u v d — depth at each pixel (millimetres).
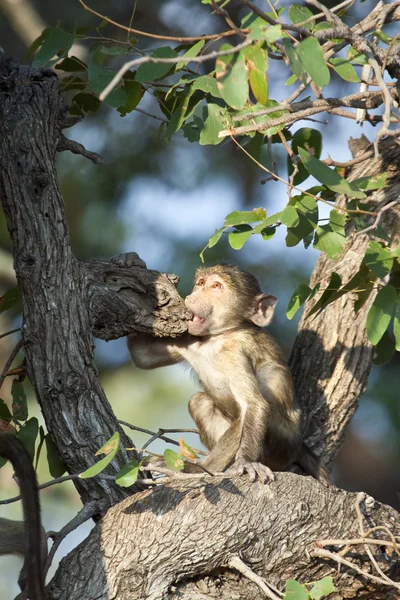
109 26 19188
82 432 9594
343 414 11812
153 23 19891
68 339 9703
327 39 8414
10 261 19016
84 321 9867
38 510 8172
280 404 11359
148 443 10320
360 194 8500
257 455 10727
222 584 8898
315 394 11852
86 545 8898
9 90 10242
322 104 9141
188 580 8844
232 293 11727
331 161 11578
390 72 9727
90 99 11609
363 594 9180
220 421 11844
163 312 10469
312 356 11992
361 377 11883
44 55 9688
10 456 8516
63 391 9602
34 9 19000
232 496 8930
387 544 8586
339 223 9320
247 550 8812
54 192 10039
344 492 9297
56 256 9883
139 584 8641
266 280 19766
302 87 9531
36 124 10078
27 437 9633
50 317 9703
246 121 9688
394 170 12117
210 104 9555
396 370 20359
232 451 10859
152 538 8719
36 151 9992
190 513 8797
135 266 10523
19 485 8320
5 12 18859
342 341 11906
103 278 10273
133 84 10273
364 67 10562
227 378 11422
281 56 9273
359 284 9812
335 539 8938
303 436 11680
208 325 11594
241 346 11570
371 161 12383
